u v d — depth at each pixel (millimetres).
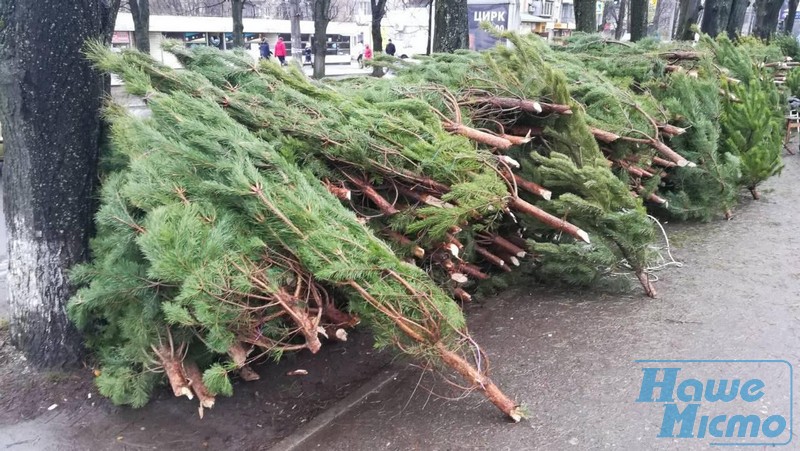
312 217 2795
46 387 3389
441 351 2871
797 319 3748
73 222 3453
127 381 3002
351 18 45844
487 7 17859
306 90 4086
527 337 3754
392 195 3719
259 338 2791
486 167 3662
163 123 3143
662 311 3979
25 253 3443
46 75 3254
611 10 39156
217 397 3336
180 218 2674
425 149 3521
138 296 2891
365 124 3570
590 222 4102
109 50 3377
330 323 3049
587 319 3947
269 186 2871
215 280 2561
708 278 4500
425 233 3490
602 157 4395
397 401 3189
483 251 4348
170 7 31703
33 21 3180
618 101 5090
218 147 2992
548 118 4527
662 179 6176
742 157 6332
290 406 3277
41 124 3303
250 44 27078
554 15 50875
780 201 6645
